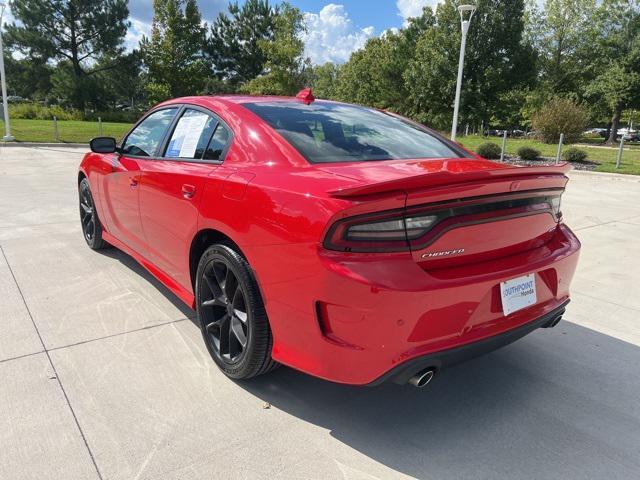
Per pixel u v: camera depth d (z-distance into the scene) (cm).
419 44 4025
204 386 262
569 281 265
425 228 200
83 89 4906
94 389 255
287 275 212
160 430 226
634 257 532
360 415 244
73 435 220
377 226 192
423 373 206
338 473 204
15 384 257
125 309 354
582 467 212
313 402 253
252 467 205
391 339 195
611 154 1970
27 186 883
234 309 257
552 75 4797
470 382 278
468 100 3784
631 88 3906
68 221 614
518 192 225
